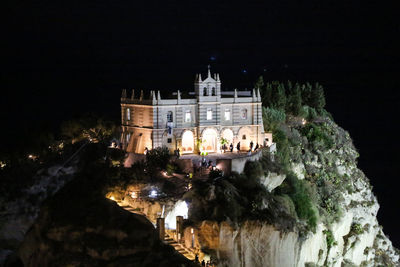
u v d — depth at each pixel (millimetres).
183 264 69438
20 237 97125
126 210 77938
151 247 73000
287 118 132125
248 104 106500
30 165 103562
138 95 105062
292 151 117312
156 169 91250
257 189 87750
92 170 87250
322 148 127688
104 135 111500
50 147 109438
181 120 100562
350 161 133125
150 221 76625
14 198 98438
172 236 79188
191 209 81250
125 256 72562
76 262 73562
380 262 125562
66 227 76750
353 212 120812
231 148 102875
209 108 102812
